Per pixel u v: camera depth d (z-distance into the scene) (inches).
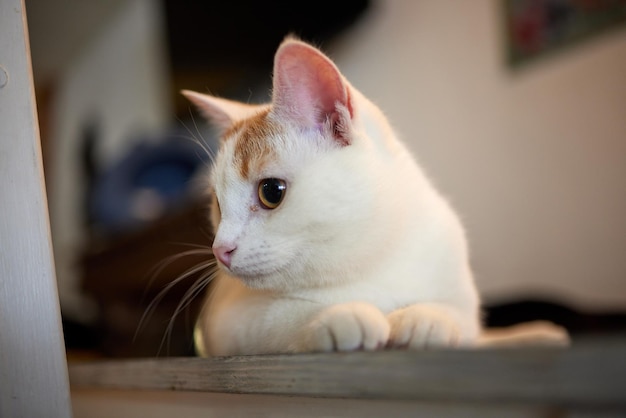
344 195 14.8
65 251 62.6
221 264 15.3
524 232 30.4
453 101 33.6
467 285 16.3
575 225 27.9
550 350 7.6
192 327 26.3
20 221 11.8
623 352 6.9
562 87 28.1
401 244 15.4
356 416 10.5
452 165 34.0
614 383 6.9
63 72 71.9
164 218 30.6
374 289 15.1
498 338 21.3
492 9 31.3
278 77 15.3
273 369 11.1
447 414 9.6
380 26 36.9
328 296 15.1
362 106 16.2
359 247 14.9
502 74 31.0
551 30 28.5
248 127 16.6
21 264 11.8
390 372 9.4
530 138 29.8
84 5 54.4
